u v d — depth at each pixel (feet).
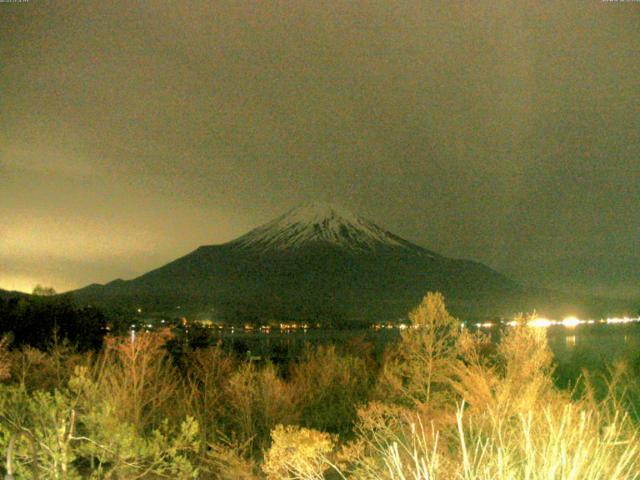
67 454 22.70
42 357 42.09
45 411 23.30
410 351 35.37
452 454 21.45
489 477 16.38
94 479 23.97
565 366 43.04
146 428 33.60
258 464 29.63
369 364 51.70
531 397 24.36
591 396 26.55
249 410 34.96
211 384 39.47
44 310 65.36
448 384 35.12
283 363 54.19
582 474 16.53
